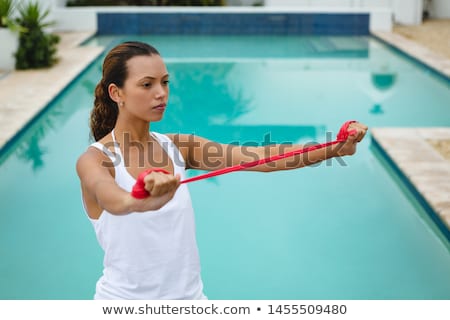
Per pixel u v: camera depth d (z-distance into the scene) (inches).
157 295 84.6
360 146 286.4
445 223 188.9
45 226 203.5
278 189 237.5
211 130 316.8
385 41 547.5
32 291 163.9
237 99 374.9
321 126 323.0
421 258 183.6
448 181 219.9
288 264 180.7
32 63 420.5
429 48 505.4
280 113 346.0
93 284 167.6
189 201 85.2
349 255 186.1
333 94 387.2
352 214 214.7
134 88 80.4
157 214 81.7
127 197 67.9
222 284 169.3
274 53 515.2
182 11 600.7
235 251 189.3
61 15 594.2
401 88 402.3
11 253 185.0
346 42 569.0
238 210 219.0
